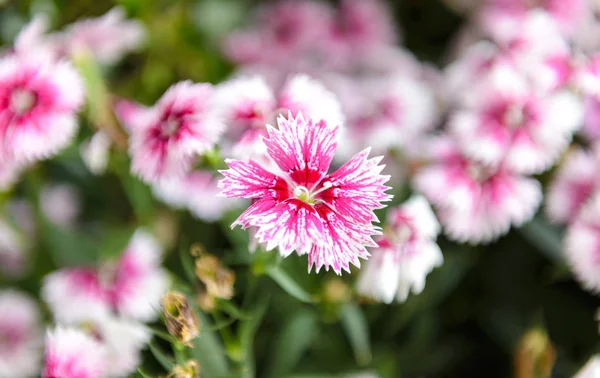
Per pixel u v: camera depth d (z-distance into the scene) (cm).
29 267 40
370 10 44
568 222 37
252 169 28
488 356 40
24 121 34
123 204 42
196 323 29
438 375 39
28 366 37
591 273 35
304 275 34
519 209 36
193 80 44
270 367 37
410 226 32
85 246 38
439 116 41
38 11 42
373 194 28
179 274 39
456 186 36
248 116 32
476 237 36
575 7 40
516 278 41
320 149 29
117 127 36
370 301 33
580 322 40
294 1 45
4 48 42
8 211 40
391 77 40
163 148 32
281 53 44
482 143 35
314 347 37
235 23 46
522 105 36
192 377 30
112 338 34
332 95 33
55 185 42
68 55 38
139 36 41
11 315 38
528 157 35
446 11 46
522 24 39
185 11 44
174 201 37
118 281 36
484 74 38
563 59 36
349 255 28
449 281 38
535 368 34
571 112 36
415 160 37
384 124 38
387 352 38
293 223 28
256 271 31
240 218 28
